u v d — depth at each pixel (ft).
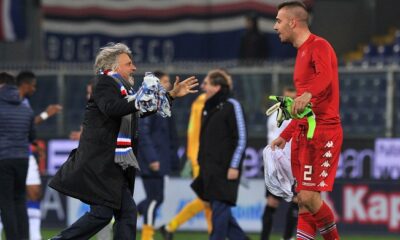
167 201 142.92
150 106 77.41
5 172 109.60
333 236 86.38
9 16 200.13
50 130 159.53
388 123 151.84
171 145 128.16
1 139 109.70
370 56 199.82
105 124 80.02
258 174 147.23
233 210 142.51
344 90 153.99
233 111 106.01
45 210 148.25
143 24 190.29
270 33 182.91
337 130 84.07
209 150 106.22
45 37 192.65
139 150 123.75
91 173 79.82
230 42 185.37
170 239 126.41
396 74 151.53
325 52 82.64
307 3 181.78
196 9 187.73
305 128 84.48
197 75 154.30
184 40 188.65
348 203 141.38
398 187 139.54
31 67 168.04
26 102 112.98
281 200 133.18
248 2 183.62
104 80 79.51
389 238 138.41
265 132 152.87
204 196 107.04
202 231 141.69
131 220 81.71
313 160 84.07
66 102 159.53
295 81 85.30
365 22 216.54
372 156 146.82
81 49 191.83
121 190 80.69
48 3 192.34
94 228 81.20
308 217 86.74
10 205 110.22
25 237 111.86
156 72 121.80
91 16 191.42
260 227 141.69
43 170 153.28
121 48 81.71
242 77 154.40
